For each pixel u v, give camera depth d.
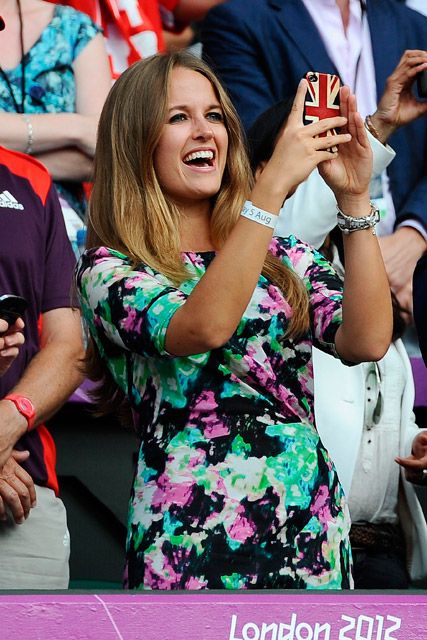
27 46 15.02
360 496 12.74
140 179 9.95
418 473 12.58
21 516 11.39
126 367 9.61
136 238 9.79
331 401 12.33
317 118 9.38
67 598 7.92
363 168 9.52
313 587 8.96
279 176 9.05
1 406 11.43
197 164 10.04
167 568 8.84
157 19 17.25
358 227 9.54
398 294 15.84
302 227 13.05
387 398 13.05
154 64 10.15
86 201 15.16
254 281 8.90
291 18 16.81
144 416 9.40
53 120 14.66
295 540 8.99
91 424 14.52
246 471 9.01
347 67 16.81
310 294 10.06
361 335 9.50
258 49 16.69
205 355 9.23
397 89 14.11
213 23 16.89
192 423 9.16
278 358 9.45
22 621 7.84
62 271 12.44
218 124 10.12
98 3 16.61
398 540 12.97
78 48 15.23
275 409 9.29
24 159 12.66
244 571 8.84
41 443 11.84
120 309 9.25
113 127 10.09
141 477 9.20
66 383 11.87
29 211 12.30
